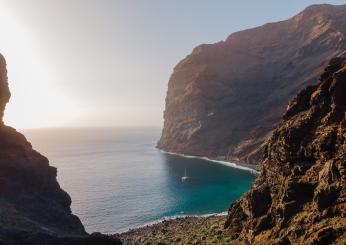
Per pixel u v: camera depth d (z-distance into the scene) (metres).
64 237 63.41
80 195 176.38
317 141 79.56
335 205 66.00
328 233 60.66
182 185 197.88
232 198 165.62
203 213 141.62
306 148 82.19
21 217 70.69
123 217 139.38
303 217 70.94
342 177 67.12
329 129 78.94
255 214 87.06
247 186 190.12
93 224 131.25
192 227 114.06
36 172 88.88
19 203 78.44
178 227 117.38
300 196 76.62
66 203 94.06
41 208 81.12
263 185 90.62
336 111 81.12
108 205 156.75
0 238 58.53
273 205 83.44
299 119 90.25
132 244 101.69
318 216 67.12
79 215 142.12
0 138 86.00
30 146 94.69
